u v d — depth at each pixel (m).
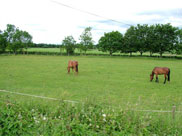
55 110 5.64
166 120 5.45
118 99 10.09
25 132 4.59
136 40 57.00
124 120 5.03
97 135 4.50
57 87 12.94
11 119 4.73
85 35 63.44
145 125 4.78
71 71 21.39
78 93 11.29
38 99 8.48
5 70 20.98
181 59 48.53
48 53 60.69
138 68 25.47
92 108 5.39
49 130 4.60
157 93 11.92
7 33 64.69
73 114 5.11
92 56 55.84
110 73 20.47
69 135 4.33
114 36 61.72
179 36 54.28
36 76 17.44
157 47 54.09
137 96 10.97
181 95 11.53
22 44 63.06
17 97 9.02
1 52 64.25
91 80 16.05
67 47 61.28
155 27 55.53
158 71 15.62
